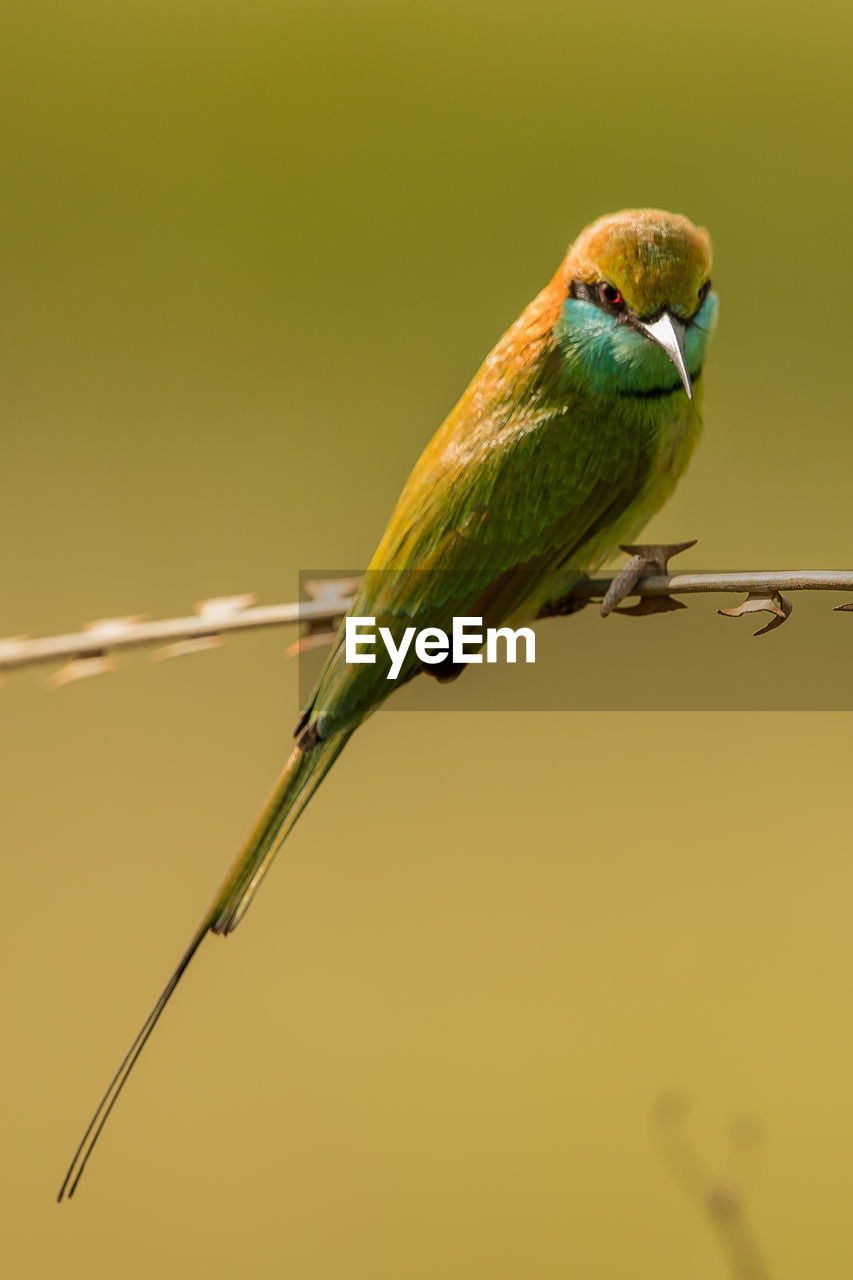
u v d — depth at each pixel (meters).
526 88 14.08
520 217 13.25
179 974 5.20
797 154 13.45
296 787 5.52
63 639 5.33
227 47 14.51
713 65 14.13
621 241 5.96
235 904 5.34
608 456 6.08
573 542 6.12
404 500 6.13
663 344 5.82
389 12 14.60
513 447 6.05
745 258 12.84
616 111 13.94
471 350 12.61
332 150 13.90
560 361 6.09
